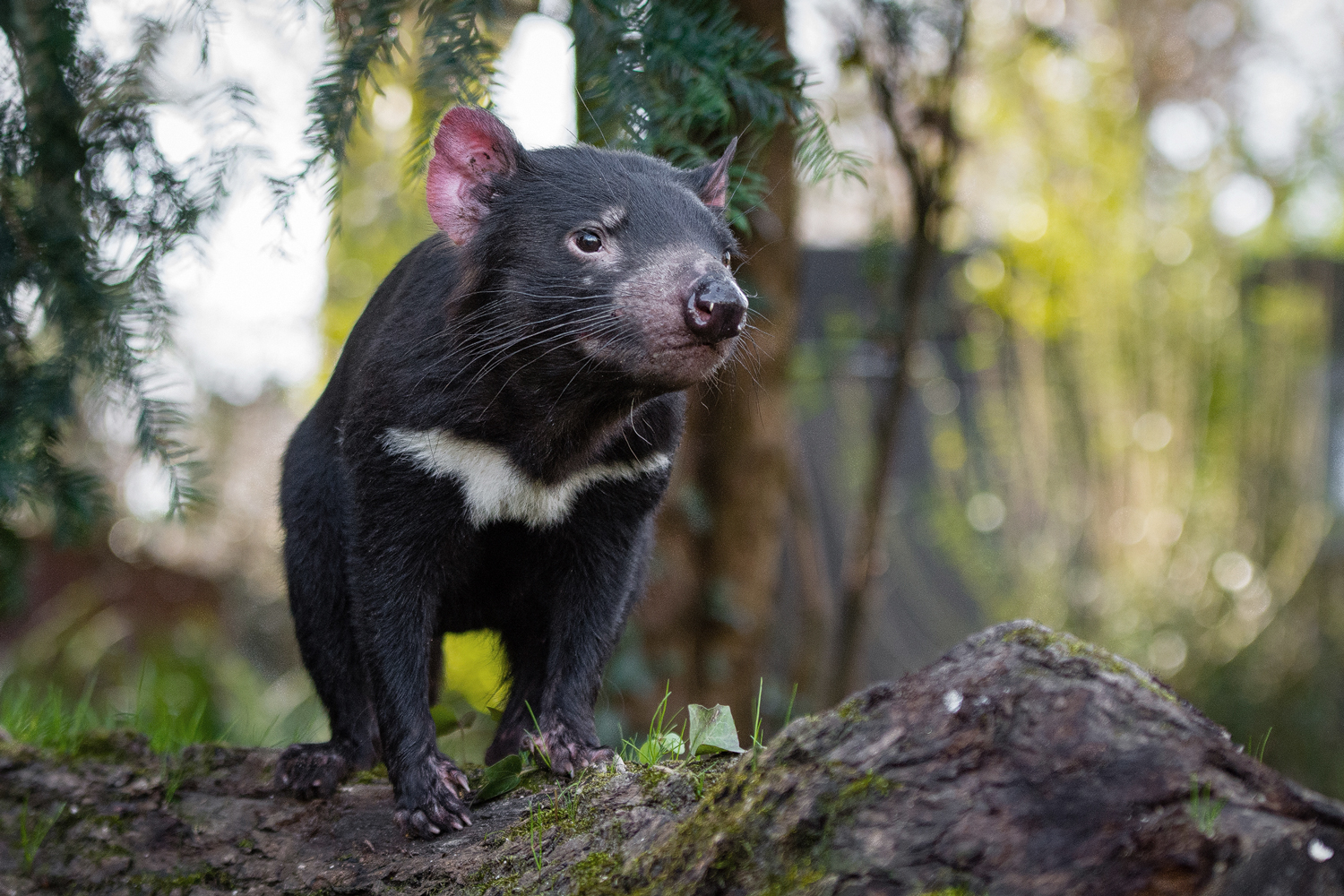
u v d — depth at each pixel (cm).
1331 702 800
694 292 233
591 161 260
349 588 265
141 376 305
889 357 637
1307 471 888
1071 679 162
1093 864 150
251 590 1059
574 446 264
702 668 539
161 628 797
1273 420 886
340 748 285
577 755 249
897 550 933
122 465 550
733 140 278
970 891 154
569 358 248
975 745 161
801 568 685
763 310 507
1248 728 795
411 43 285
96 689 692
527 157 259
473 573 280
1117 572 874
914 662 919
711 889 171
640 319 237
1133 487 896
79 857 257
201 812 268
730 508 542
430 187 259
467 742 458
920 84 524
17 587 355
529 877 211
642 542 284
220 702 716
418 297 263
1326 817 153
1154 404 903
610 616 277
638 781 221
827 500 905
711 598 540
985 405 938
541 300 248
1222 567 858
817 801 166
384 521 259
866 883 158
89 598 798
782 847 167
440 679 337
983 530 912
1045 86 866
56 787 266
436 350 255
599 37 261
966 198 871
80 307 301
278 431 994
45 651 731
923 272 581
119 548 870
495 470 262
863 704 172
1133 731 156
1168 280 909
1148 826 150
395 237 697
